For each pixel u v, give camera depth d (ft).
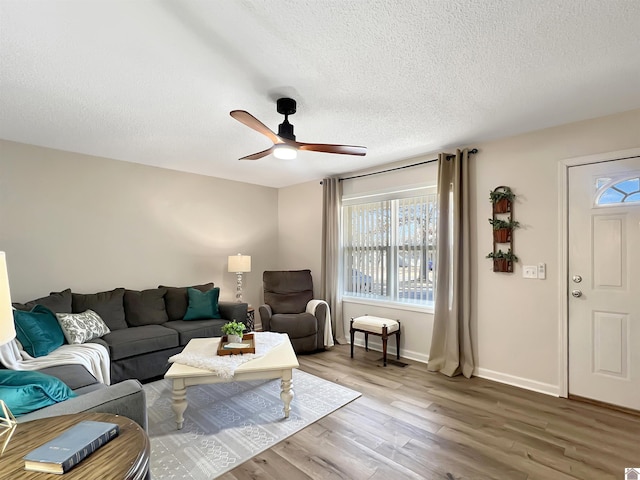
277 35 5.41
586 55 6.02
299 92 7.45
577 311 9.16
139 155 12.32
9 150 10.49
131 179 13.20
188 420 8.02
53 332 8.64
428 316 12.36
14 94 7.45
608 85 7.15
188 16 4.92
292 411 8.47
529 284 9.93
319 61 6.21
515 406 8.76
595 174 8.91
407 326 12.98
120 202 12.89
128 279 13.05
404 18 5.01
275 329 13.20
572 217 9.25
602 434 7.39
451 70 6.54
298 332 13.23
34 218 10.93
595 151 8.87
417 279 12.86
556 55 6.03
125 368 9.93
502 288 10.47
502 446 6.95
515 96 7.66
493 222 10.47
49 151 11.27
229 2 4.62
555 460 6.48
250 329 14.62
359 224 14.99
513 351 10.22
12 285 10.50
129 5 4.67
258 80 6.90
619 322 8.55
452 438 7.25
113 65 6.30
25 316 8.18
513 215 10.27
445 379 10.68
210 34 5.38
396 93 7.50
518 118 8.95
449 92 7.46
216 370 7.65
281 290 15.21
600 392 8.79
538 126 9.53
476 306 11.02
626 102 7.98
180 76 6.73
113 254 12.67
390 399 9.18
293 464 6.37
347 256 15.49
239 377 7.87
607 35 5.43
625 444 7.00
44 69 6.42
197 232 15.25
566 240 9.33
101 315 11.03
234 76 6.73
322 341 13.91
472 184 11.16
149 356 10.48
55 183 11.37
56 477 2.88
